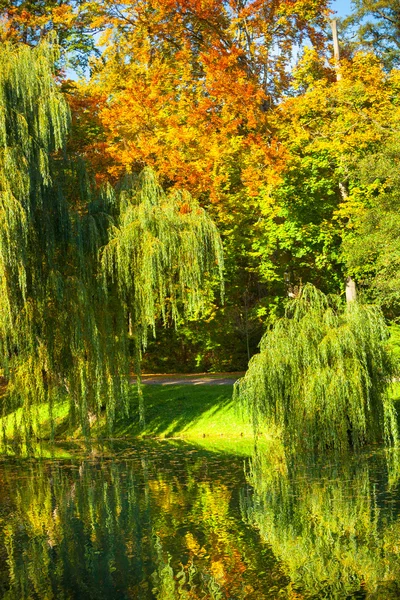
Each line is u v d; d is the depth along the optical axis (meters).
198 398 28.17
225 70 30.28
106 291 19.20
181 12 30.78
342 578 10.61
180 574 11.07
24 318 17.89
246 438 24.86
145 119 30.09
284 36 32.97
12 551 12.58
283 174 29.09
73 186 20.09
